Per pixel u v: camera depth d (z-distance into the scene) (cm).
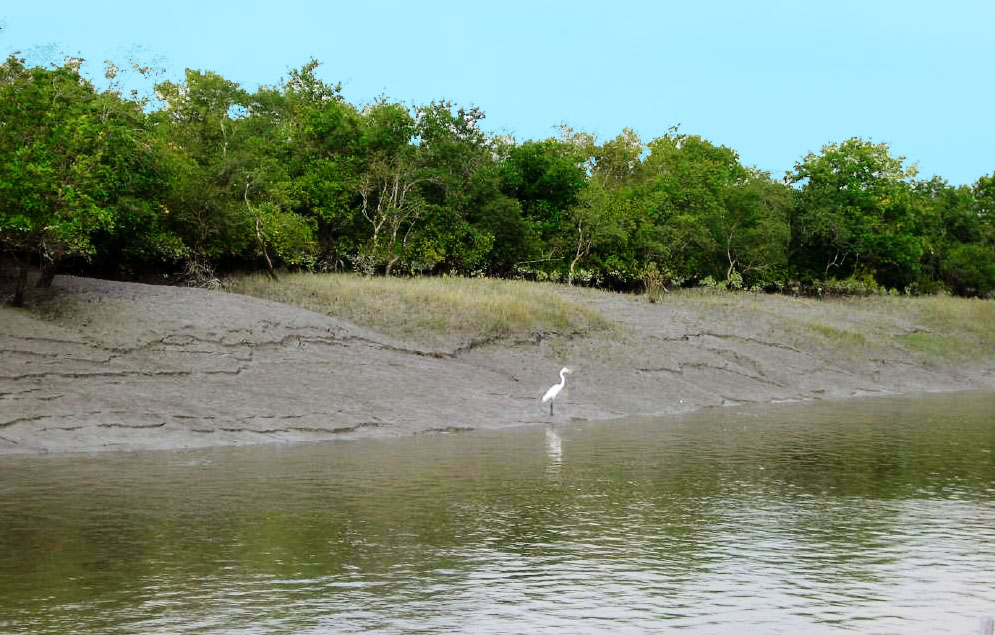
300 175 4641
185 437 1967
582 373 3030
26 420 1886
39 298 2556
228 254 3831
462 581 1018
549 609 924
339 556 1112
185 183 3547
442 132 5138
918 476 1720
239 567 1059
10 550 1119
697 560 1117
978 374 4344
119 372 2184
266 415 2153
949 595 986
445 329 3139
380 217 4538
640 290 5634
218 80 5547
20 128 2578
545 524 1298
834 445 2114
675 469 1767
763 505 1446
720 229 5931
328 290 3400
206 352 2417
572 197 5606
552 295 3900
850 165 6869
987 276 7725
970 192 8925
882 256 6844
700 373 3350
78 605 917
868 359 4112
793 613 921
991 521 1345
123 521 1274
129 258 3441
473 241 4872
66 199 2466
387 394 2447
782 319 4397
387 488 1537
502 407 2545
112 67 3200
